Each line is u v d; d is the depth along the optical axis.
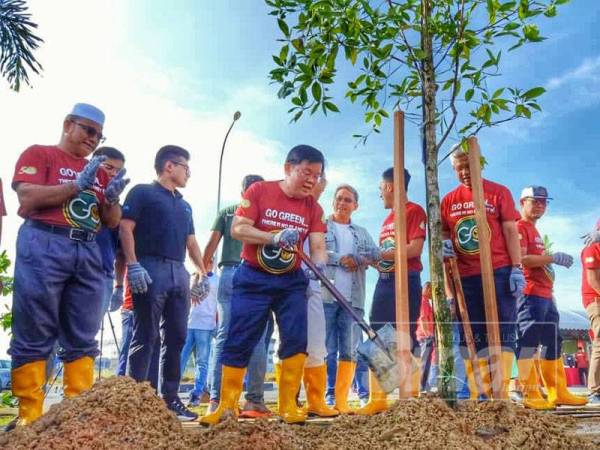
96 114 4.05
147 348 4.43
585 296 6.38
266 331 4.96
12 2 6.92
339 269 5.31
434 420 3.19
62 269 3.76
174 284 4.55
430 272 3.81
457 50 3.97
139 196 4.53
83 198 3.91
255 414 4.62
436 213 3.88
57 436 2.69
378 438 3.06
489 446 3.00
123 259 5.45
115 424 2.80
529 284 5.62
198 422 4.17
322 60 4.07
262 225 4.02
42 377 3.72
